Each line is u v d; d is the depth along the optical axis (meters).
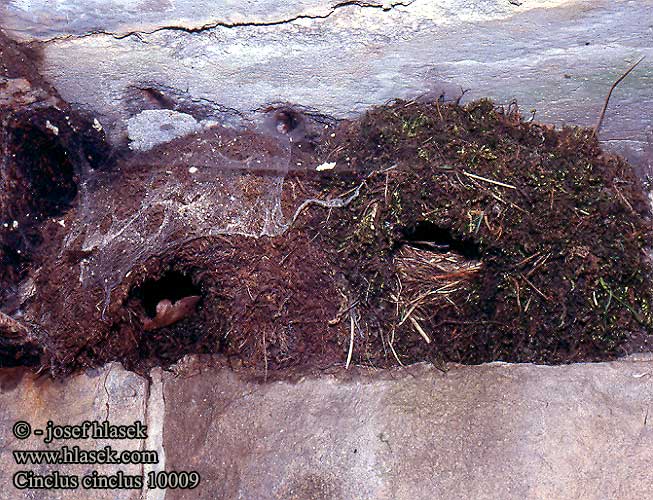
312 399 1.94
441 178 2.00
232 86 2.10
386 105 2.16
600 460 1.67
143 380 2.07
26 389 2.04
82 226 2.24
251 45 1.93
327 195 2.16
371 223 2.05
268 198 2.23
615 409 1.74
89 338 2.11
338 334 2.11
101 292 2.15
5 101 2.08
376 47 1.92
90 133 2.26
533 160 2.03
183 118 2.27
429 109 2.12
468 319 2.07
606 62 1.93
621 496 1.62
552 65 1.95
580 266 1.98
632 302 1.98
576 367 1.84
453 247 2.18
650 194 2.21
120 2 1.77
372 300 2.12
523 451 1.70
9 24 1.87
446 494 1.67
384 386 1.90
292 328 2.14
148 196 2.29
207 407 2.04
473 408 1.79
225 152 2.31
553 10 1.75
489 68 1.99
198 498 1.88
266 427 1.91
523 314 2.02
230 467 1.88
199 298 2.26
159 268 2.23
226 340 2.18
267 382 2.04
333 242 2.14
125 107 2.20
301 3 1.78
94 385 2.06
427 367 1.94
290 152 2.27
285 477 1.78
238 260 2.22
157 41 1.92
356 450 1.76
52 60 1.99
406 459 1.73
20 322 2.09
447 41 1.88
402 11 1.80
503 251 2.00
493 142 2.05
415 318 2.09
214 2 1.77
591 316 1.98
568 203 2.00
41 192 2.21
